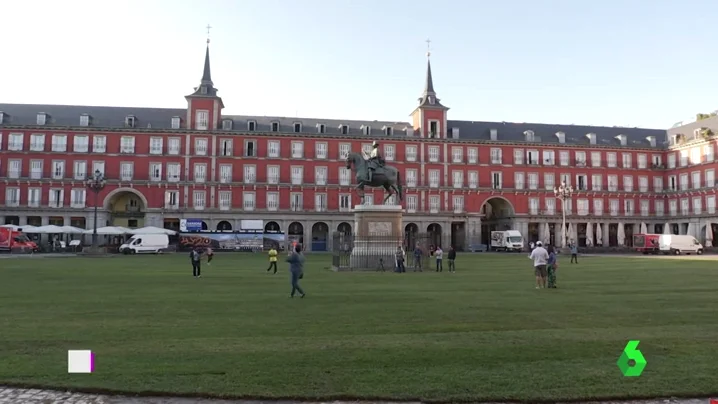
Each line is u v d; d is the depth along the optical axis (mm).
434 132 76688
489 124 82125
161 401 6660
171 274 25922
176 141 70062
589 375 7594
